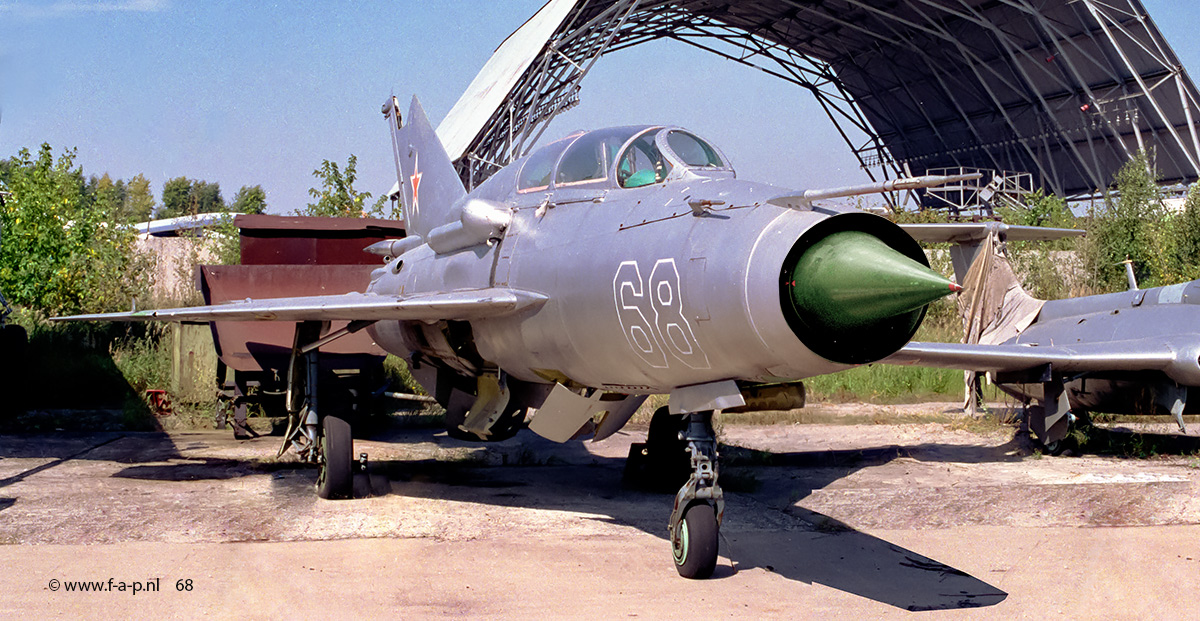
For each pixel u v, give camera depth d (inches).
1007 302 499.5
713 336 203.8
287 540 253.4
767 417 563.8
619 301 230.1
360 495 316.8
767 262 188.1
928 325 817.5
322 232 562.6
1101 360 395.2
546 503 313.0
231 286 501.4
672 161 250.7
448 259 327.3
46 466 373.4
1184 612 195.5
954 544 257.4
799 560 239.5
